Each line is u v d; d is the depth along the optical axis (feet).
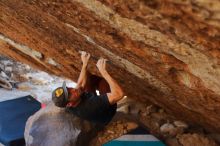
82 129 19.27
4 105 24.52
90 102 13.79
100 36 9.87
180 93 12.41
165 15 5.90
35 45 17.95
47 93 32.53
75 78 21.90
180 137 20.21
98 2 7.14
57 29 12.12
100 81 16.38
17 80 34.47
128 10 6.65
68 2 8.25
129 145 19.13
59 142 18.92
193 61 7.80
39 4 9.68
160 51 8.42
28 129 19.94
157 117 21.85
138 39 8.41
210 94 10.03
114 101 13.91
